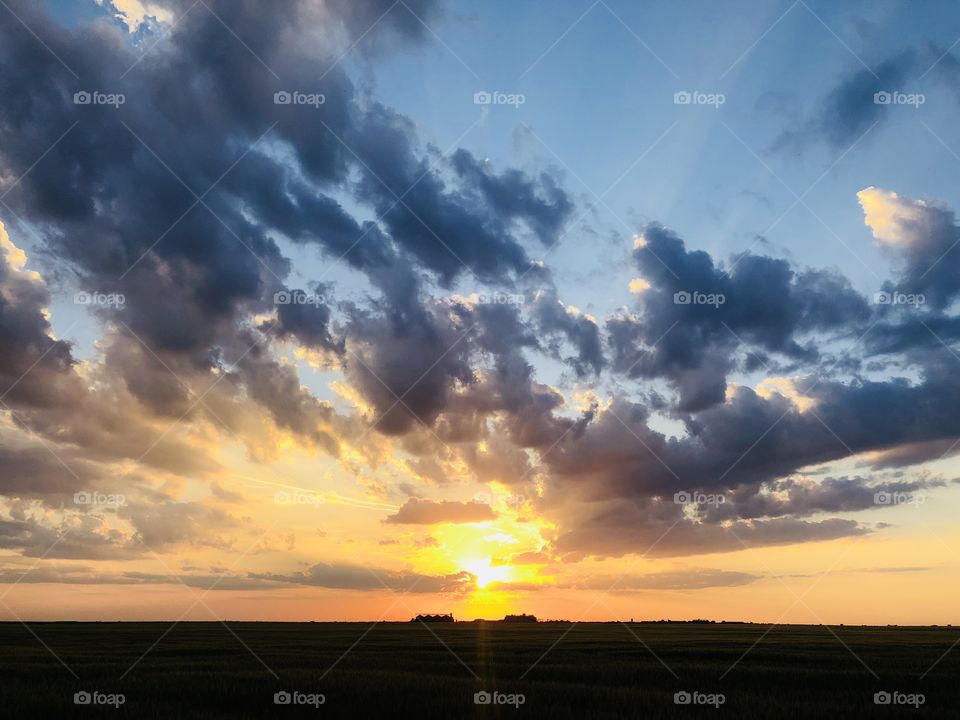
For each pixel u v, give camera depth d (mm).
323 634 69312
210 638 60000
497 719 21297
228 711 22781
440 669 32938
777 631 86125
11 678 28656
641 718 21312
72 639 58031
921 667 33844
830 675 30375
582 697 24547
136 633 70000
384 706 23016
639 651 43812
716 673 31406
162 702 23672
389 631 79438
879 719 21406
